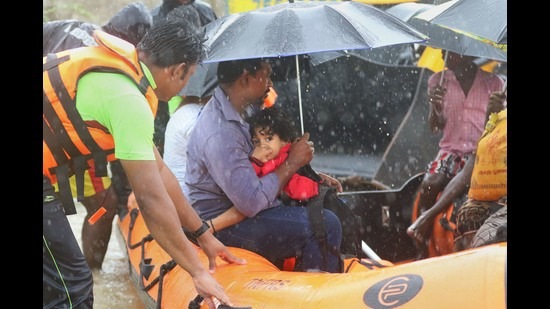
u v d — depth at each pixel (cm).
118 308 882
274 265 692
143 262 746
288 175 662
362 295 466
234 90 668
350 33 659
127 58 551
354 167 977
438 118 936
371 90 983
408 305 434
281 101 970
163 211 538
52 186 571
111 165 1002
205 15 1039
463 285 421
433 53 1184
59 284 577
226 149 652
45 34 891
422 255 866
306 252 664
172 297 641
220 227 670
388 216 888
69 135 551
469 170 830
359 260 701
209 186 682
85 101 545
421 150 986
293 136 676
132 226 910
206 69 820
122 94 541
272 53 648
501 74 1087
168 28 564
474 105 926
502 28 748
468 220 724
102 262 1014
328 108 978
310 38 656
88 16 1970
